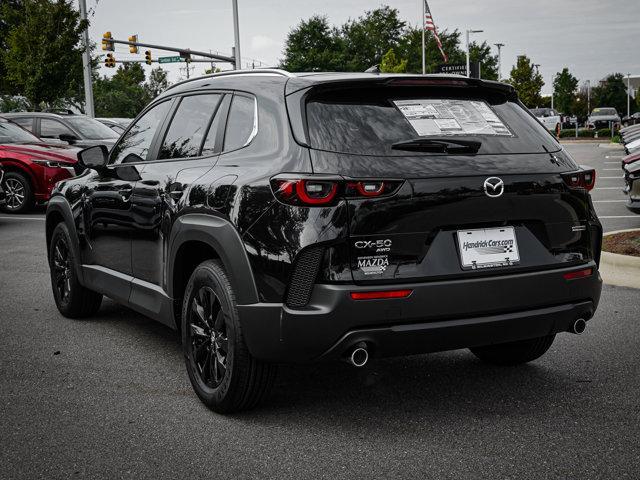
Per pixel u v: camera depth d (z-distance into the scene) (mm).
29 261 8852
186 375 4609
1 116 16938
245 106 4059
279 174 3490
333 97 3695
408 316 3422
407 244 3461
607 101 110812
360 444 3510
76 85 35156
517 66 82812
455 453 3395
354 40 89562
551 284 3727
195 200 4008
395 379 4469
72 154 14289
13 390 4336
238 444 3529
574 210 3859
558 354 4945
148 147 4918
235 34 32812
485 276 3588
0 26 36219
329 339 3385
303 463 3311
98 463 3336
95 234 5441
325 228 3361
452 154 3615
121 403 4105
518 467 3234
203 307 3982
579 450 3406
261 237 3518
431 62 82438
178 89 4863
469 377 4488
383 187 3410
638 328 5523
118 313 6266
